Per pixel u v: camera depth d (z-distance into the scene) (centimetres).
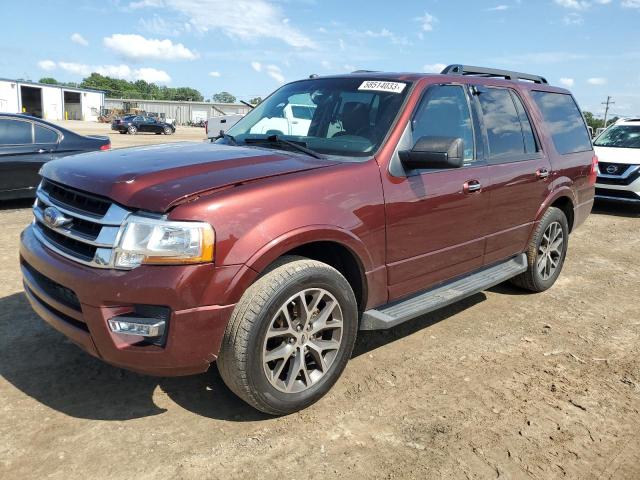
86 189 281
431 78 393
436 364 379
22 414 295
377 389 340
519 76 515
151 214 259
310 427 296
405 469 266
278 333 288
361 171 325
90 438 278
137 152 337
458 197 385
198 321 260
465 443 288
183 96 15212
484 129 428
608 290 568
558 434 301
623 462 280
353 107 379
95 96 7250
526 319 473
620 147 1095
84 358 359
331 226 300
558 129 535
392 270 348
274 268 285
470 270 427
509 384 355
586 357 402
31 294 316
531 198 477
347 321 318
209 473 256
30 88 6303
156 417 299
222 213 264
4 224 736
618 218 1015
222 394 326
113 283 254
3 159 810
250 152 334
